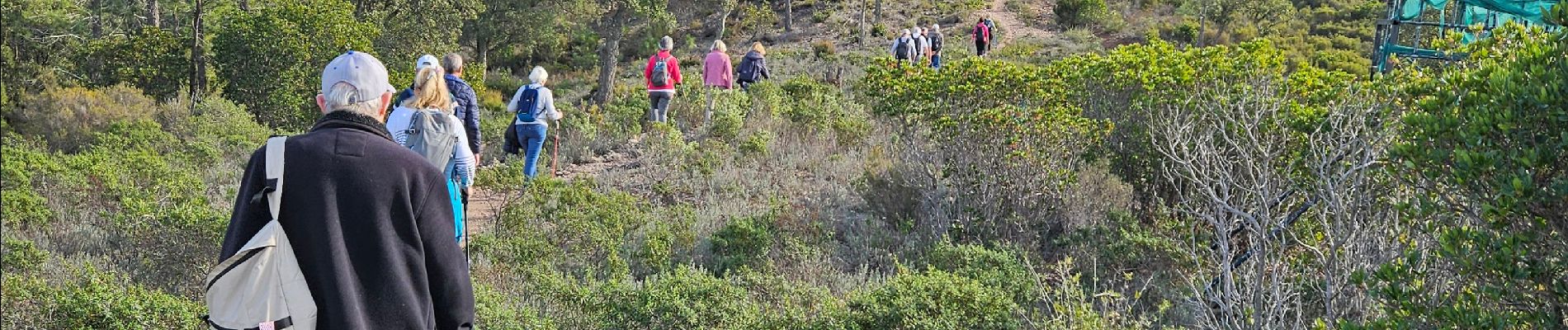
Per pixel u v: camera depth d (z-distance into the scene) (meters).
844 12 43.12
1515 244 3.77
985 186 8.23
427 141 4.54
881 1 43.91
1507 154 3.91
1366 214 5.73
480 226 8.46
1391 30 9.95
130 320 5.23
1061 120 8.15
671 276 6.29
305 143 2.53
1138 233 7.54
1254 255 5.80
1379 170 5.61
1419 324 4.16
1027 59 29.80
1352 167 5.61
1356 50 30.20
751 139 11.71
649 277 6.63
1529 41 4.51
